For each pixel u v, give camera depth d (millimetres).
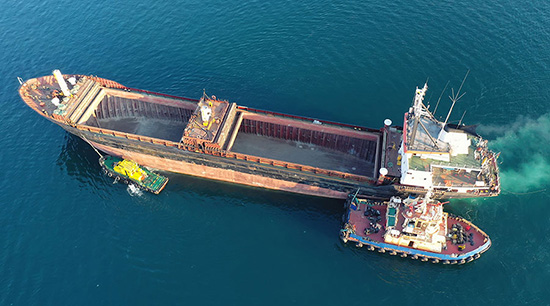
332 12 93938
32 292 57094
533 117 74875
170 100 75312
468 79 80625
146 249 61125
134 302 55750
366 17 92375
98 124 77250
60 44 93000
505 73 81000
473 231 60156
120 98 77562
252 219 64750
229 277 57781
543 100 77000
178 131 77000
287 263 59219
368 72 83375
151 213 65562
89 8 100250
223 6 97688
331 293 56156
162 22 95688
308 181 64562
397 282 57094
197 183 70562
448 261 57719
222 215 65312
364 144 70250
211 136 65688
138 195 68000
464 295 55656
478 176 59750
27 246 61875
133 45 91750
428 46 86125
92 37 93938
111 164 71562
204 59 88000
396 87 80938
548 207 63469
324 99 80188
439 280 57156
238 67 86062
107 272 58781
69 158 73562
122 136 69188
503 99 77438
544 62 82188
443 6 93125
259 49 88625
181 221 64500
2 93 84250
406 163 59438
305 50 87625
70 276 58531
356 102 79438
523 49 84375
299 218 64812
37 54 91312
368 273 58094
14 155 74062
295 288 56625
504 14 90625
